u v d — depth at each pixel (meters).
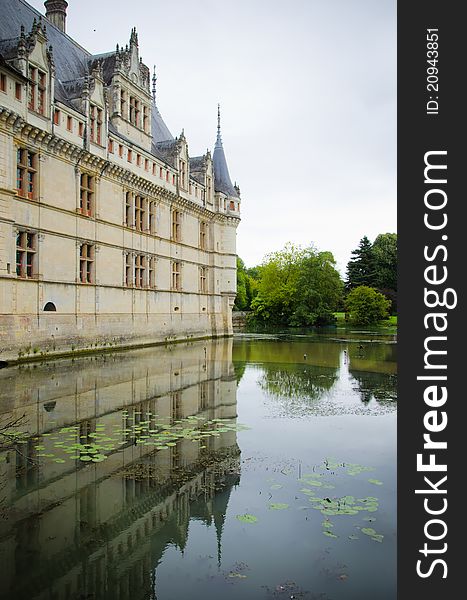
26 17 37.81
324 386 22.28
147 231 46.50
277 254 98.56
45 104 32.22
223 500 9.45
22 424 14.34
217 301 63.31
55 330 33.28
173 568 7.23
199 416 16.02
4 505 9.08
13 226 29.30
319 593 6.73
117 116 42.69
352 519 8.77
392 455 12.22
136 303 44.31
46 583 6.80
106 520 8.59
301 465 11.42
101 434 13.52
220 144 67.31
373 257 109.88
